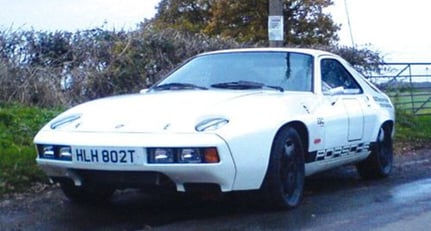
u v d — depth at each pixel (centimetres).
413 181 858
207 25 3681
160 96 674
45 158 634
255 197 651
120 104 654
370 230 587
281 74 744
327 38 3672
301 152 683
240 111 623
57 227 606
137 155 588
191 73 765
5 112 968
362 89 841
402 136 1313
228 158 593
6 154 811
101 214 660
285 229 590
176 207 689
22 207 682
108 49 1211
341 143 757
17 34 1147
